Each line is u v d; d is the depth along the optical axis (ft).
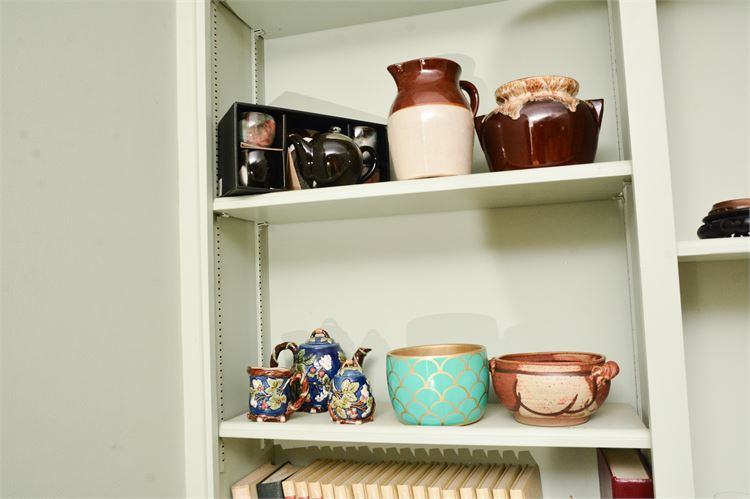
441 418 2.90
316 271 4.04
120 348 2.77
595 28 3.67
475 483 3.09
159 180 3.14
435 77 2.99
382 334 3.89
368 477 3.31
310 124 3.46
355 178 3.21
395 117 3.01
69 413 2.46
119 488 2.72
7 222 2.23
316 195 3.17
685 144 3.44
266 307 4.06
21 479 2.24
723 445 3.31
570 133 2.82
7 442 2.19
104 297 2.70
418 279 3.85
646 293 2.64
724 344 3.34
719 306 3.35
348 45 4.13
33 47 2.40
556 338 3.58
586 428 2.79
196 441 3.20
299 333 4.05
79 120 2.62
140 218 2.97
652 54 2.70
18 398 2.24
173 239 3.23
